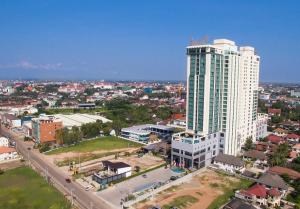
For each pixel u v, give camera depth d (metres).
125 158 157.25
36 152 167.50
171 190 113.00
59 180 122.38
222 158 142.38
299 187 108.19
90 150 172.12
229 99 154.88
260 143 180.62
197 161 140.25
